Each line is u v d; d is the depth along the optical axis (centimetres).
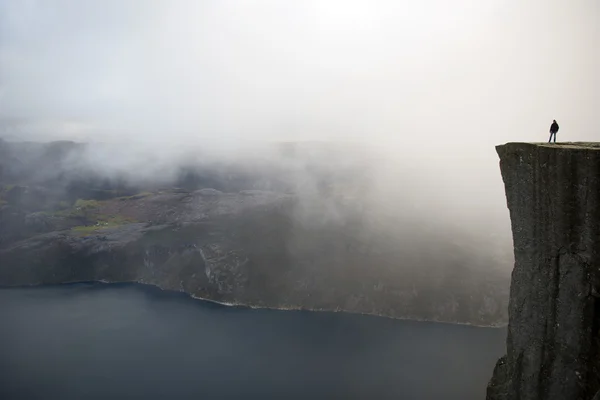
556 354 3006
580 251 2881
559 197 2972
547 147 3044
